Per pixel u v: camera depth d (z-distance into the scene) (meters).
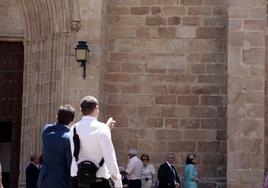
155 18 22.19
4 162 26.34
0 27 24.55
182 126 21.80
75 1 20.89
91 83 20.61
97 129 9.80
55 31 21.33
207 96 21.84
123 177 20.05
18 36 24.55
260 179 19.95
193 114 21.81
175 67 22.00
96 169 9.73
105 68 21.94
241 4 20.56
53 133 10.46
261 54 20.39
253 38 20.45
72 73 20.73
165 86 21.97
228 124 20.25
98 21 20.75
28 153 21.78
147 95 21.95
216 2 22.09
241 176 20.03
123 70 22.06
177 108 21.88
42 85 21.73
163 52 22.06
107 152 9.69
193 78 21.94
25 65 22.44
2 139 26.41
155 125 21.83
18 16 24.59
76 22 20.80
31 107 22.03
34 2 21.84
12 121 24.62
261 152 20.06
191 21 22.09
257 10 20.53
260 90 20.28
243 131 20.17
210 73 21.92
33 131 21.73
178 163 21.70
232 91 20.33
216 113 21.77
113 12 22.27
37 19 22.00
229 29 20.53
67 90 20.73
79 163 9.77
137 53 22.11
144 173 20.23
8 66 24.88
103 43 21.30
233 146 20.16
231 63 20.42
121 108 21.94
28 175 19.31
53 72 21.34
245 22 20.50
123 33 22.17
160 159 21.72
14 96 24.72
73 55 20.80
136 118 21.89
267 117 21.14
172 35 22.08
